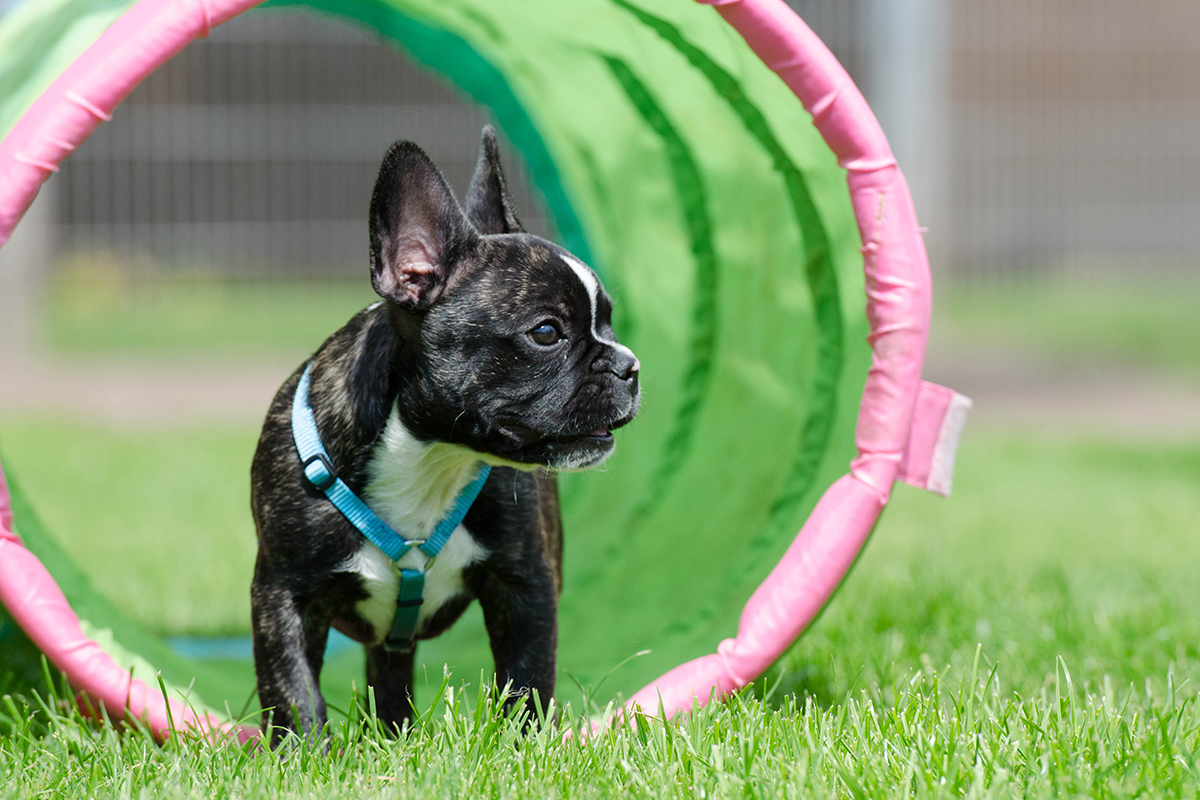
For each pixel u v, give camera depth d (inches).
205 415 651.5
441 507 191.5
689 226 295.9
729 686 188.7
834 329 215.3
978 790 152.5
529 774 163.6
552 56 299.1
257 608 188.5
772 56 189.8
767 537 223.3
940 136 799.7
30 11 203.6
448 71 341.7
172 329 783.7
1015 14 820.0
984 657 227.9
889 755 167.3
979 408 679.7
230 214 778.2
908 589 281.4
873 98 766.5
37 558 197.5
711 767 163.3
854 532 189.2
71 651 184.9
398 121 770.8
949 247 831.1
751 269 260.2
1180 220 845.2
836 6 754.8
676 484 285.6
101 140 764.0
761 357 252.5
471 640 286.0
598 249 321.7
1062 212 840.9
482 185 213.0
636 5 223.9
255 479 195.0
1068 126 834.8
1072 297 844.0
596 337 189.5
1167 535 364.5
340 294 791.1
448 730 174.2
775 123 217.5
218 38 762.8
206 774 168.6
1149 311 845.2
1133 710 186.9
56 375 740.7
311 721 181.3
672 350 300.4
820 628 251.9
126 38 174.1
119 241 776.3
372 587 192.9
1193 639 235.9
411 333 186.7
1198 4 831.7
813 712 189.2
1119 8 828.6
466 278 187.0
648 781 160.7
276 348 789.9
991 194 832.9
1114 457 530.9
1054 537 369.1
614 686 221.5
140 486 474.3
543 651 195.5
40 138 170.9
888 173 189.6
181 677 214.2
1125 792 152.9
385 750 173.9
